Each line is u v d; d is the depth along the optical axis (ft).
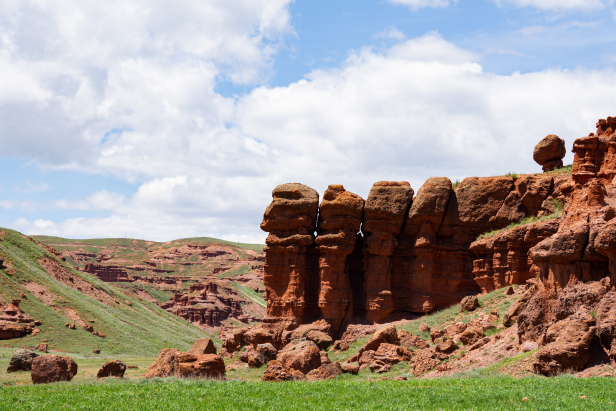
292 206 198.29
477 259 183.01
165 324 428.15
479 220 188.75
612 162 120.78
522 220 178.91
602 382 75.97
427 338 158.30
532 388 74.08
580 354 89.56
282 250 196.85
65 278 406.41
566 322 95.81
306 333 184.55
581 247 102.32
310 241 195.83
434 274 190.08
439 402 71.20
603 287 96.94
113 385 100.63
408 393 78.38
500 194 187.83
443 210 189.88
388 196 194.49
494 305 155.94
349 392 82.53
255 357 168.96
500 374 98.73
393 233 196.65
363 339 176.96
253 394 83.56
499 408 64.59
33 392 89.35
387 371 140.77
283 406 71.67
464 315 161.07
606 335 89.66
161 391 87.81
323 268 192.95
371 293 191.01
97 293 420.77
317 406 70.79
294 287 193.98
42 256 411.75
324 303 189.78
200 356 123.54
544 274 109.81
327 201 196.03
